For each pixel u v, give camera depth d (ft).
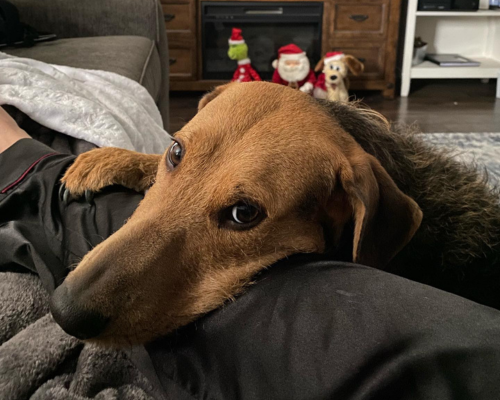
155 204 2.56
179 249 2.44
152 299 2.24
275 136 2.55
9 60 5.10
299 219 2.65
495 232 2.82
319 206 2.69
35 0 9.53
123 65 7.32
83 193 2.96
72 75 5.86
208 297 2.36
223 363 1.81
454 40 17.49
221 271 2.50
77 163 3.07
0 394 1.94
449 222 2.79
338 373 1.52
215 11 15.20
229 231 2.52
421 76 15.65
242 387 1.71
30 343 2.13
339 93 13.47
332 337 1.59
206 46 15.65
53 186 2.83
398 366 1.44
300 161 2.55
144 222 2.44
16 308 2.39
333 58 13.67
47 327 2.24
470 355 1.39
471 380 1.37
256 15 15.17
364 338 1.54
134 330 2.17
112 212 2.77
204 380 1.82
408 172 2.97
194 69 15.61
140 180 3.42
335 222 2.80
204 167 2.55
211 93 3.40
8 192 2.84
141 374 2.14
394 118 13.10
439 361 1.40
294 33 15.75
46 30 9.70
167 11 14.94
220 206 2.48
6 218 2.80
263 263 2.56
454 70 15.67
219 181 2.49
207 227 2.50
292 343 1.64
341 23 15.21
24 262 2.48
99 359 2.17
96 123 4.45
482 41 17.52
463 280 2.71
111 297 2.11
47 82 4.74
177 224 2.46
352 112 3.05
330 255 2.83
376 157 2.87
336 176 2.61
